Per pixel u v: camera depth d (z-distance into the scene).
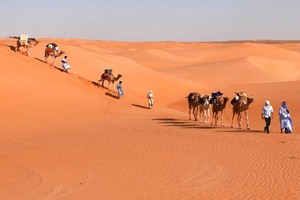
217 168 17.61
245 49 128.88
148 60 104.56
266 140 23.22
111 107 35.91
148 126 28.80
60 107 33.72
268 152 20.17
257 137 24.30
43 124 29.38
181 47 174.62
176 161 18.92
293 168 17.22
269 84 56.44
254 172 16.89
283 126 27.00
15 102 32.94
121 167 18.09
